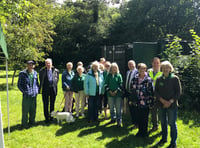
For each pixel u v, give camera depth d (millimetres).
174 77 4043
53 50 29391
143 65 4441
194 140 4660
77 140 4672
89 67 7680
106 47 8320
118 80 5285
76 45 30750
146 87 4453
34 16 12945
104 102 6211
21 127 5484
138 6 23562
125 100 6410
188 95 7012
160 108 4277
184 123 5719
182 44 8406
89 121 5848
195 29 20828
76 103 6449
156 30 22438
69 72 6438
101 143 4508
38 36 13008
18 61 12273
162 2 21297
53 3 31062
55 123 5828
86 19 29688
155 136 4809
